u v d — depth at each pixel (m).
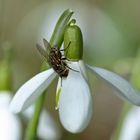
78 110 0.18
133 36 0.45
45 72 0.19
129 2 0.47
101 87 0.41
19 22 0.47
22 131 0.28
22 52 0.46
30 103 0.18
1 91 0.26
